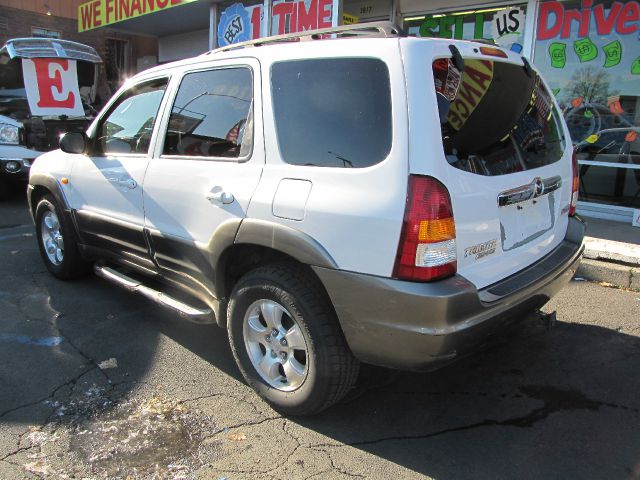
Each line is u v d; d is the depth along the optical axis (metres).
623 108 7.08
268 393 3.02
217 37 10.53
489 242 2.65
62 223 4.64
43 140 8.31
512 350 3.77
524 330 4.05
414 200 2.36
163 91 3.67
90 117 9.03
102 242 4.24
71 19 15.76
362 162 2.52
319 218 2.59
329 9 8.47
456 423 2.94
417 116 2.40
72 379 3.34
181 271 3.50
